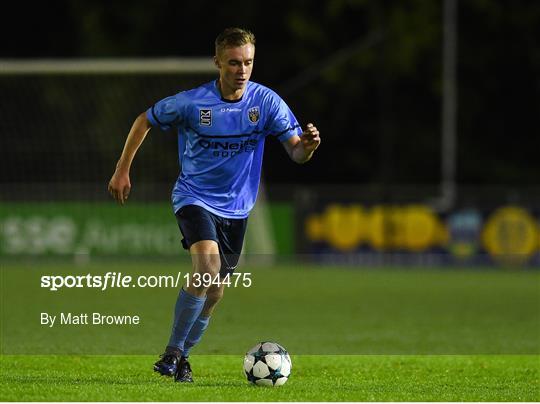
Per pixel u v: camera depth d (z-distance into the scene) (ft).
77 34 474.08
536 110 493.77
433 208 319.47
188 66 244.83
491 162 489.26
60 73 248.52
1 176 351.87
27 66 246.88
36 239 300.61
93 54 469.16
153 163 326.65
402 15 474.49
